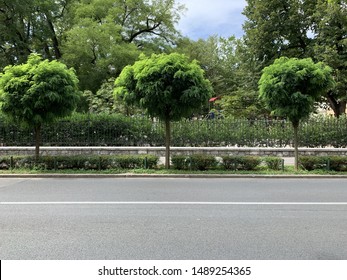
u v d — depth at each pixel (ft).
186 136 54.54
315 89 38.68
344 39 70.95
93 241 16.28
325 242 16.24
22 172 38.22
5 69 38.93
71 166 40.52
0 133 54.34
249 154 51.37
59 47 97.35
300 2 82.64
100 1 91.71
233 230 18.06
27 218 20.27
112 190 29.66
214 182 34.42
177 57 38.06
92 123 54.70
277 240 16.48
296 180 36.06
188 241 16.29
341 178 37.50
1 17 84.12
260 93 40.01
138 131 54.90
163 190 29.73
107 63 86.94
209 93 39.01
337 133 54.85
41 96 37.24
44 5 91.50
